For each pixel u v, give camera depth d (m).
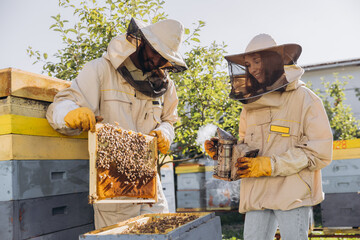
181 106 4.33
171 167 4.90
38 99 2.17
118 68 2.33
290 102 2.55
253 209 2.55
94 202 1.87
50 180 2.21
